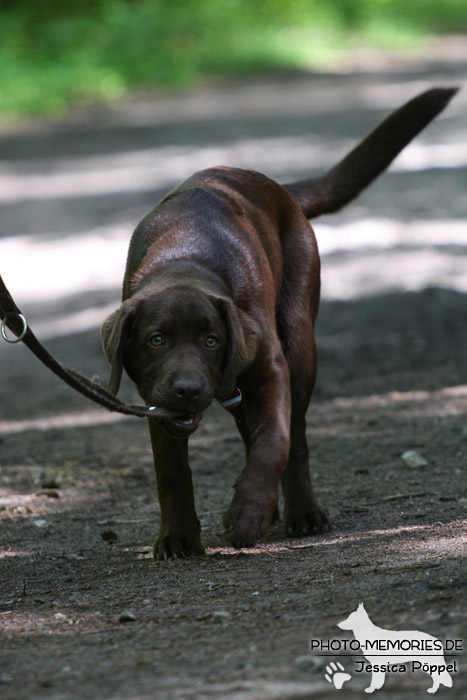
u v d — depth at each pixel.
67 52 51.16
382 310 18.14
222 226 8.51
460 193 27.70
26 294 21.30
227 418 13.81
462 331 16.59
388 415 12.71
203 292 7.71
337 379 14.80
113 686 5.21
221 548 8.43
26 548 8.95
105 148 37.19
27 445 12.91
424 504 9.10
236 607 6.43
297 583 6.82
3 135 41.31
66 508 10.20
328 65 59.19
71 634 6.22
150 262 8.30
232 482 10.68
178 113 44.22
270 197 9.45
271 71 57.12
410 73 53.38
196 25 59.38
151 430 8.31
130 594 7.11
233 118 42.06
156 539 8.42
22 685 5.33
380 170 10.86
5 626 6.57
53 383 16.55
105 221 26.50
